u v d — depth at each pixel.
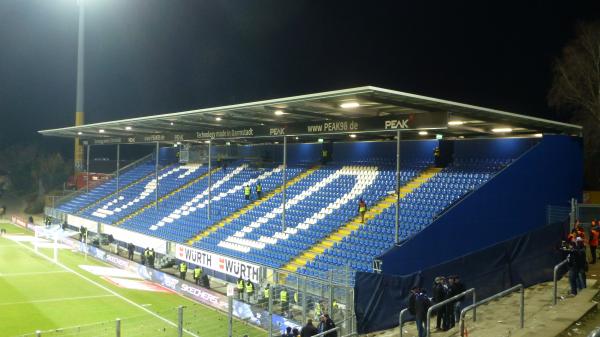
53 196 55.28
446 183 27.30
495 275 18.28
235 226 33.78
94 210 48.38
